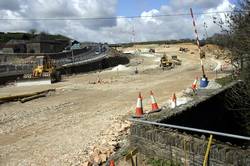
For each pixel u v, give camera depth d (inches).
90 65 2721.5
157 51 4761.3
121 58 3356.3
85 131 661.3
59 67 2354.8
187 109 408.2
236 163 242.2
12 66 2335.1
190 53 4153.5
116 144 486.9
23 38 5255.9
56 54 3316.9
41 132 700.0
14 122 819.4
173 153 288.5
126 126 594.2
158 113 385.7
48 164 492.4
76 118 809.5
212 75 1605.6
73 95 1231.5
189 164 275.1
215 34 508.4
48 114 895.7
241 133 467.2
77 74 2356.1
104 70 2659.9
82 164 446.6
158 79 1652.3
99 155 443.8
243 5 426.0
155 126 322.3
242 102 446.6
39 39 4680.1
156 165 295.7
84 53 3764.8
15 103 1108.5
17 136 685.3
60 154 530.6
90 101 1064.8
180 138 284.5
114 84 1528.1
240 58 422.9
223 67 1777.8
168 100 920.3
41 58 1967.3
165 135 295.3
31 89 1551.4
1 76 1973.4
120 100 1040.8
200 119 441.4
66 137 632.4
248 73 419.2
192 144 272.5
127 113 797.2
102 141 544.1
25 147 596.7
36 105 1050.7
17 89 1596.9
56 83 1758.1
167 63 2447.1
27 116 883.4
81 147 548.7
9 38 5167.3
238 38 410.3
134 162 311.6
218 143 269.1
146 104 893.2
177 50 4719.5
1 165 512.1
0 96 1310.3
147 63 3102.9
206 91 681.0
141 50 4906.5
